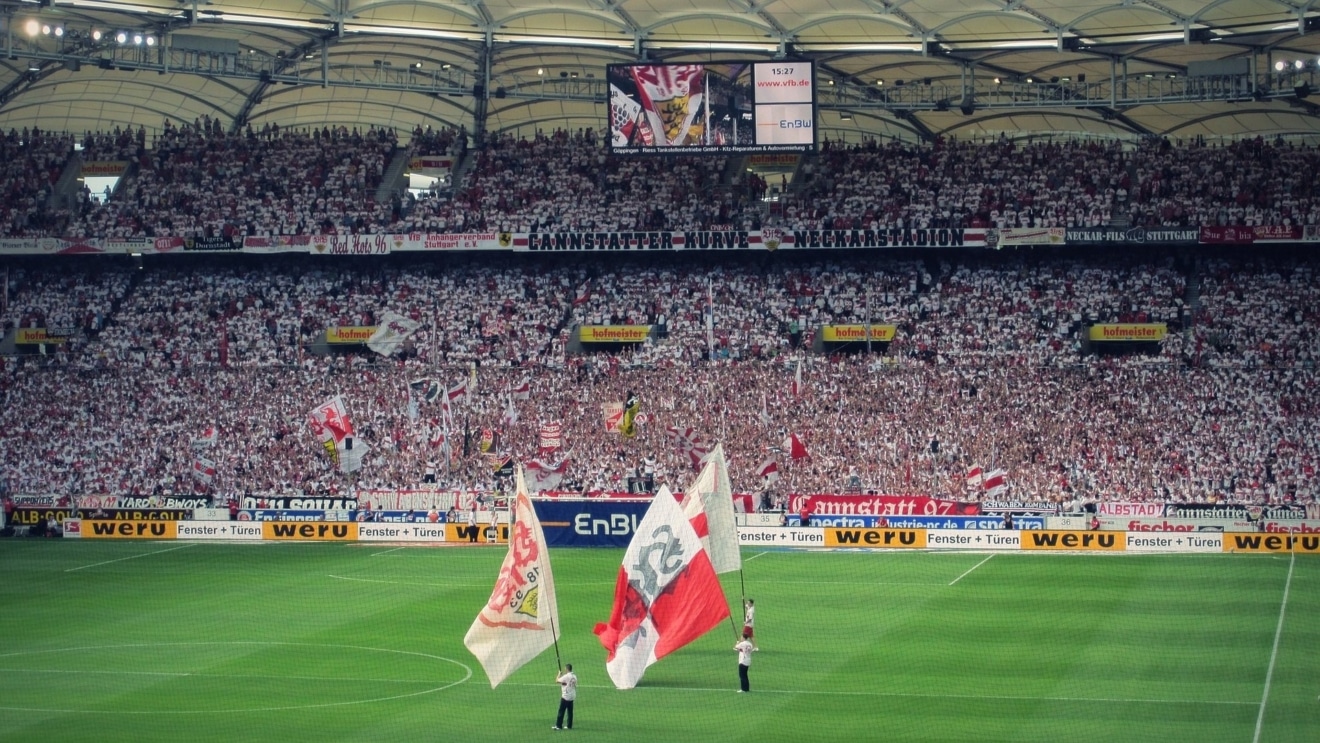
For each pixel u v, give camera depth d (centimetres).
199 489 8219
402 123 10850
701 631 3988
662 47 8775
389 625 5350
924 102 9538
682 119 8669
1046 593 5947
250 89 9962
